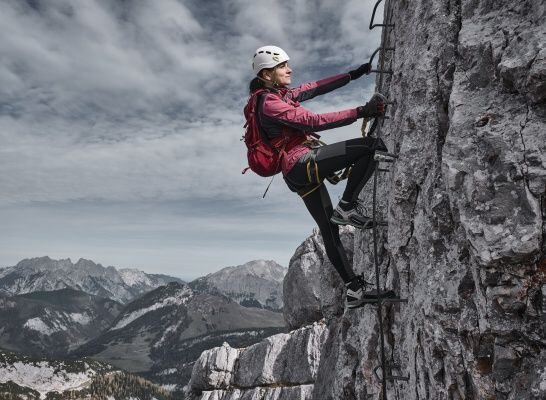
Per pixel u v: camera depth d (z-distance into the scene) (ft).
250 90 17.65
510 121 14.20
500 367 13.58
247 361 99.91
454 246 16.14
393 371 20.93
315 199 17.02
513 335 13.38
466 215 14.30
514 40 14.43
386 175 23.12
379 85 26.66
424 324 16.63
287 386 88.79
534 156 13.30
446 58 17.62
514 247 12.99
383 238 23.22
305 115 15.47
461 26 17.44
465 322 14.97
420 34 19.34
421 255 17.69
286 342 93.61
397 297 19.66
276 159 16.34
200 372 107.55
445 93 17.46
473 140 14.80
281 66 17.06
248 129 16.96
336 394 28.81
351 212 16.74
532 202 13.04
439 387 15.87
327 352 48.49
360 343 24.53
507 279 13.38
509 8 15.43
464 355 14.96
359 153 15.81
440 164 17.24
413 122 18.76
